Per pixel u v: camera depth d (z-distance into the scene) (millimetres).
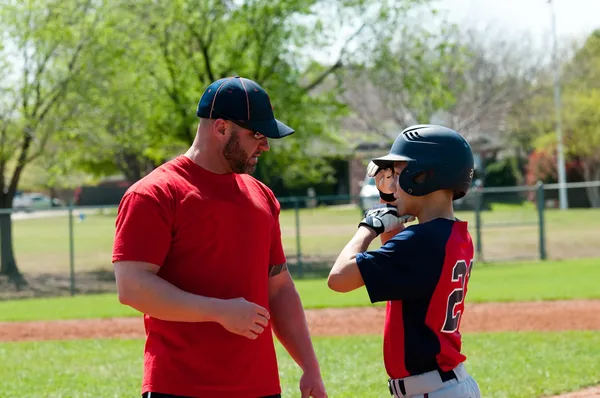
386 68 22266
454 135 3281
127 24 21141
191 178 3283
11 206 22094
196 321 3111
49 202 56781
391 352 3299
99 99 21406
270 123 3256
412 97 23859
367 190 34688
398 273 3186
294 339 3646
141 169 38812
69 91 21172
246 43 21453
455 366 3260
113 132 23062
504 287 14898
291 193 48500
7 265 21891
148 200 3148
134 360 8820
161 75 21797
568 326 10562
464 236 3338
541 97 39000
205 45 21219
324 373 7719
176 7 20469
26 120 20656
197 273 3240
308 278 19219
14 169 22672
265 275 3439
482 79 36969
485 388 6875
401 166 3312
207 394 3186
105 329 11578
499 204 41531
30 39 20422
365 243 3312
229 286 3279
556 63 37906
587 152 38625
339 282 3258
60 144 23109
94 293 18688
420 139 3250
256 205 3408
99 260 25094
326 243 26625
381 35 21938
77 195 55312
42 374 8078
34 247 28766
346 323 11391
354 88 25859
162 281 3096
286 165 24844
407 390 3252
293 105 21188
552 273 17219
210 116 3250
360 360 8438
